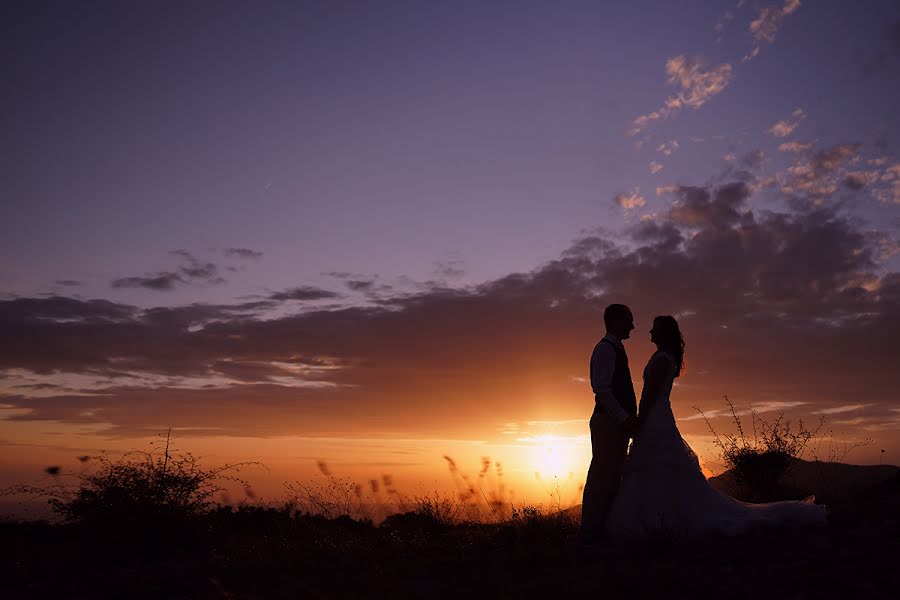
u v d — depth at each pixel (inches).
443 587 224.8
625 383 286.7
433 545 310.2
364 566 273.4
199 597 231.8
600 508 278.4
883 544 216.5
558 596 195.8
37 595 241.0
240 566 275.9
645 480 271.3
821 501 341.7
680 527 259.4
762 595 177.0
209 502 368.8
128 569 286.4
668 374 279.7
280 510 378.6
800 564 202.1
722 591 182.5
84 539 339.9
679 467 269.9
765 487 375.6
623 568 212.8
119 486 357.7
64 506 354.3
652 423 275.4
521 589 207.0
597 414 286.7
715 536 251.9
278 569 271.7
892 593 170.4
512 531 310.3
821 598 170.2
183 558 309.9
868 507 293.7
